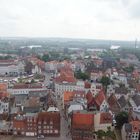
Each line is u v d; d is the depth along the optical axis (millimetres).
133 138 194250
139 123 197750
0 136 199250
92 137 195375
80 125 196500
